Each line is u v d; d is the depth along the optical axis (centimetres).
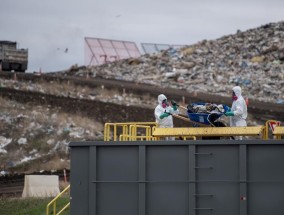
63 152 10644
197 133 3766
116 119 12506
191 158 3516
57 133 11425
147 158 3556
